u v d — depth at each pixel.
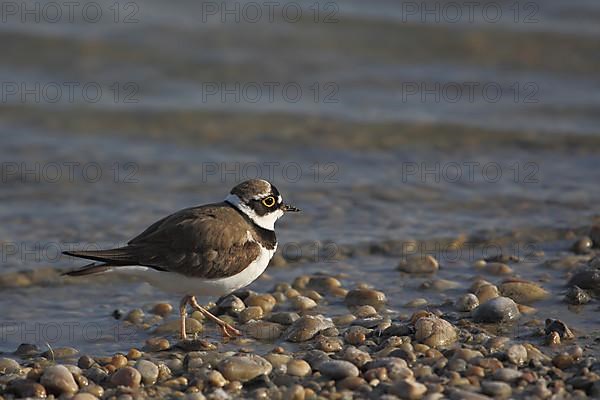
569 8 27.34
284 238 15.16
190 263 10.55
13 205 16.52
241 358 9.65
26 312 12.39
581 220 15.72
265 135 20.50
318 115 21.42
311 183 17.78
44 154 19.06
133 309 12.34
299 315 11.80
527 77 23.89
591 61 24.64
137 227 15.60
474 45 25.34
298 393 8.90
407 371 9.29
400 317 11.55
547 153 19.52
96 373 9.70
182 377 9.60
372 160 19.16
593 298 12.09
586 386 8.91
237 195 11.26
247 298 12.30
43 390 9.27
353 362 9.70
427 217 16.09
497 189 17.42
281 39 25.33
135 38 24.75
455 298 12.33
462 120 21.27
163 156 19.23
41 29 24.66
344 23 26.22
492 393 8.80
